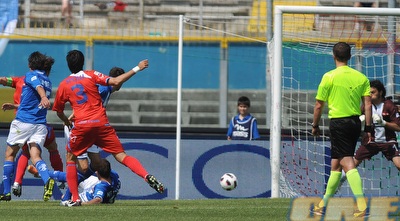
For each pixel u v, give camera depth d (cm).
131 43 6656
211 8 6844
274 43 3931
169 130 4266
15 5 6462
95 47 6606
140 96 6806
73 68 3033
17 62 6462
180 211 2778
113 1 6812
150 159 4244
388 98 4138
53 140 3619
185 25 6719
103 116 3002
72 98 2994
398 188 4325
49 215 2636
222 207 2955
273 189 3891
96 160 3316
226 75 6550
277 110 3903
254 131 4494
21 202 3462
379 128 3831
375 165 4319
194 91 6800
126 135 4241
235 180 4022
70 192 3241
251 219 2514
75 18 6631
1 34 6444
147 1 6919
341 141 2855
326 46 4606
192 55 6725
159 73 6769
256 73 6725
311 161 4300
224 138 4409
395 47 4453
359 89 2877
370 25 4969
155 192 4222
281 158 4269
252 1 6775
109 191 3334
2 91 6128
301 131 4375
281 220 2486
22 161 3534
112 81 2995
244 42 6650
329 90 2883
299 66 4641
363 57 4562
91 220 2475
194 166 4256
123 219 2503
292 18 5141
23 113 3469
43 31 6469
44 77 3434
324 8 3894
